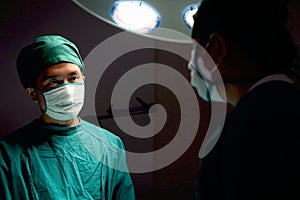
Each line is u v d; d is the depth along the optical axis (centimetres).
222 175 55
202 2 63
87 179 107
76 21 141
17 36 131
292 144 49
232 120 56
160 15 82
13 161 101
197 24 64
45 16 135
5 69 131
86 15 142
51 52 101
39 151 104
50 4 135
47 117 109
